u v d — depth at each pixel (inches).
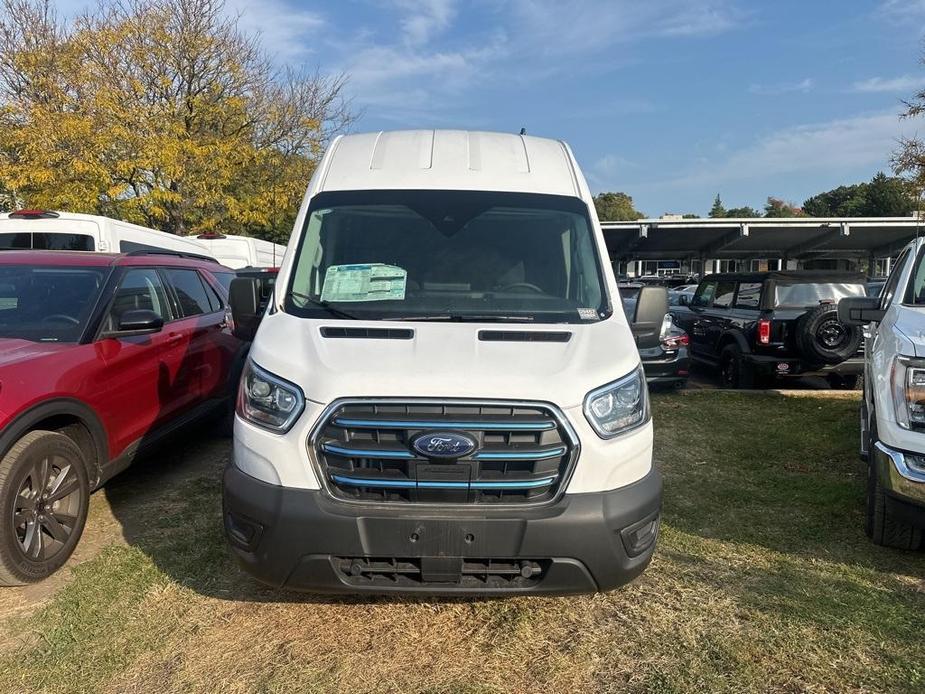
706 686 114.4
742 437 270.5
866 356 207.3
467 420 113.4
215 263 286.4
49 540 154.2
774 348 359.3
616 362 125.0
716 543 169.9
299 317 138.3
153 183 742.5
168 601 140.7
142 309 196.4
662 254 1321.4
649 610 137.8
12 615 136.9
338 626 132.9
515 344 127.3
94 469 173.3
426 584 115.2
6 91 836.0
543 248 155.7
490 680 117.1
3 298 188.7
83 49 812.6
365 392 114.1
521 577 116.6
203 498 199.0
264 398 120.1
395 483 113.3
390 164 170.2
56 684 114.9
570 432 114.9
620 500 116.6
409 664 121.5
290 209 864.9
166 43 826.2
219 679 116.9
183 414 221.8
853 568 156.4
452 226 157.4
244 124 887.1
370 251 153.6
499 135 185.6
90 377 170.1
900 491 148.1
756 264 1400.1
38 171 657.6
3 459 142.5
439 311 141.8
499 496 115.0
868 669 118.3
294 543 113.0
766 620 133.6
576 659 122.5
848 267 1334.9
